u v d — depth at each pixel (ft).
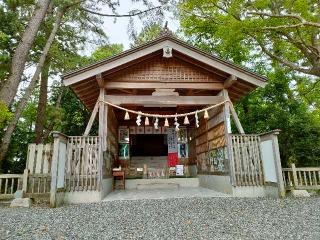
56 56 38.55
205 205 17.29
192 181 35.40
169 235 10.37
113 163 33.91
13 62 26.86
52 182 17.94
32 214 15.19
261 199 19.60
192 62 25.21
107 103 23.39
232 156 22.75
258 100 41.39
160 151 45.98
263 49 37.35
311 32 33.94
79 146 21.13
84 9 36.99
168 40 23.54
